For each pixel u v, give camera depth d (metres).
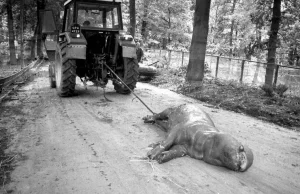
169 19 26.94
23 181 3.37
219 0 25.44
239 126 6.06
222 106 8.00
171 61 18.48
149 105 7.70
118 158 4.09
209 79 12.06
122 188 3.25
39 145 4.53
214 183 3.41
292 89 10.20
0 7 21.34
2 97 8.08
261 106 7.58
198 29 10.26
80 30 8.28
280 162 4.21
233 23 24.58
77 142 4.71
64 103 7.72
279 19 11.75
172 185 3.34
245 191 3.27
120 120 6.15
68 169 3.70
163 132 5.35
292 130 6.07
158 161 3.93
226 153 3.41
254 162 4.16
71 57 8.00
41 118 6.12
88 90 10.04
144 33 27.25
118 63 9.35
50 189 3.20
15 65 21.28
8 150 4.30
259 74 12.38
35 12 25.72
